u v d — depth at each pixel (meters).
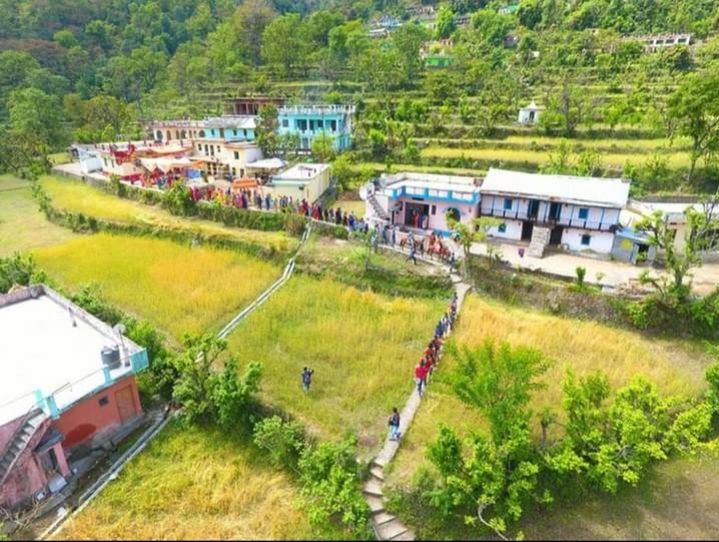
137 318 28.83
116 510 17.28
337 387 22.98
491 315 28.56
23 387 19.50
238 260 36.66
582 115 59.31
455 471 16.89
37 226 47.69
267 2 150.25
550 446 18.75
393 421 19.70
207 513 17.19
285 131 63.66
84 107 86.38
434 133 63.75
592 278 30.56
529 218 36.34
